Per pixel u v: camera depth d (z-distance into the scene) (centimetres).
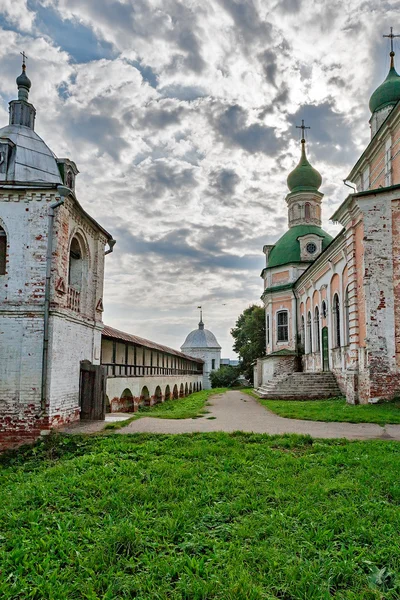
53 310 1292
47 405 1248
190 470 751
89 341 1616
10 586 414
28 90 1623
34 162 1452
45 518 569
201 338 7962
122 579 420
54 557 469
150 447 941
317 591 386
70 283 1600
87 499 631
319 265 2580
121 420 1445
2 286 1304
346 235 1873
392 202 1689
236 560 440
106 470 766
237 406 2066
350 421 1287
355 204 1727
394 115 1944
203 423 1340
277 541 480
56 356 1302
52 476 774
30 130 1558
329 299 2392
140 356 2681
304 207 3800
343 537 485
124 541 491
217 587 397
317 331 2808
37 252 1316
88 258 1625
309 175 3806
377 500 591
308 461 806
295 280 3472
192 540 494
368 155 2309
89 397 1493
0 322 1293
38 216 1328
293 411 1598
